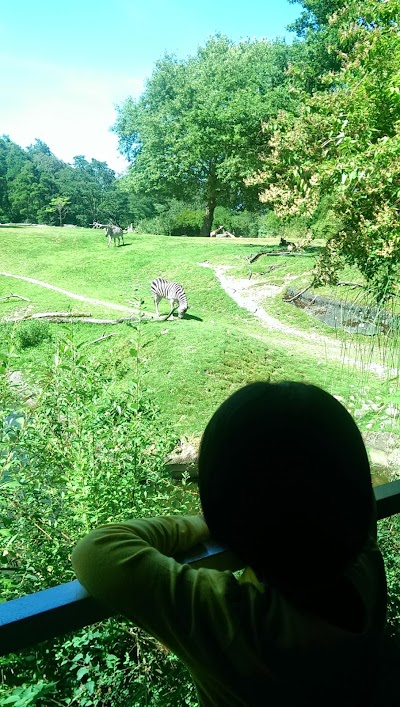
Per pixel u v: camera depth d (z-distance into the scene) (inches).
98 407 197.5
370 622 41.5
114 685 101.7
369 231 357.1
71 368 212.2
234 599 40.8
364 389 343.3
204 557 49.8
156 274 1380.4
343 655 39.0
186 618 40.5
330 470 37.0
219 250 1492.4
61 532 159.6
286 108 1572.3
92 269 1454.2
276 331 979.3
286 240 1435.8
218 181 1908.2
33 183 4229.8
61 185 4463.6
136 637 105.4
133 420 196.2
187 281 1274.6
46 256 1616.6
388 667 73.1
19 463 179.9
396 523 165.6
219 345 769.6
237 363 735.1
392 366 345.7
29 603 45.6
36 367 250.4
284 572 37.7
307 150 409.4
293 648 38.6
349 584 41.1
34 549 155.2
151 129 1909.4
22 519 157.6
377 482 298.2
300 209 404.2
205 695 42.2
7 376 208.5
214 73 1879.9
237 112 1606.8
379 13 384.8
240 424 38.8
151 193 2018.9
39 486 176.1
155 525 49.2
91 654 112.4
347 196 366.3
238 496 37.7
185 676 96.2
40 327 855.7
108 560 43.4
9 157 5211.6
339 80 413.1
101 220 4456.2
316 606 38.5
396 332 364.8
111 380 230.7
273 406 38.8
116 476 180.4
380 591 45.1
